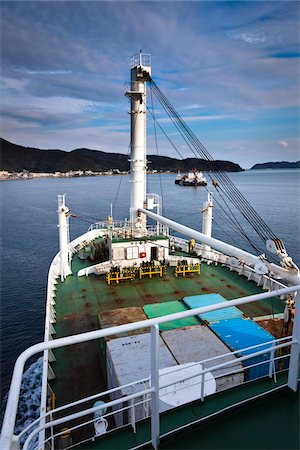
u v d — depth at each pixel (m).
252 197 127.94
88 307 18.25
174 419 4.75
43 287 38.81
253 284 21.16
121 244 23.41
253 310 17.39
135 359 10.71
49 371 12.35
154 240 23.94
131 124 25.97
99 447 4.48
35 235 65.81
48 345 3.29
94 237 32.56
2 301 35.09
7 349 26.88
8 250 54.78
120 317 14.73
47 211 99.12
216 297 16.91
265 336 12.00
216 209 95.06
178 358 10.83
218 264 25.02
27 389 21.52
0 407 21.14
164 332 12.48
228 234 60.50
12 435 2.70
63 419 3.92
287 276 9.23
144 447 4.31
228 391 5.28
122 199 130.38
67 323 16.48
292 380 5.03
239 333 12.22
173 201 113.19
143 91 24.92
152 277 22.58
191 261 24.45
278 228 64.12
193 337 12.11
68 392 11.73
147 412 9.20
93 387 11.97
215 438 4.38
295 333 4.94
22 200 130.50
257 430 4.48
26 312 32.66
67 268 22.77
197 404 5.04
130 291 20.30
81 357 13.73
